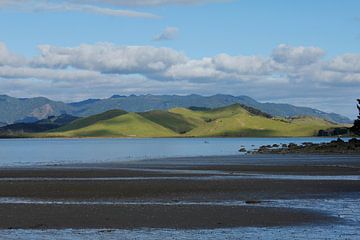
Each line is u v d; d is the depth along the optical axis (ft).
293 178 186.19
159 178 186.80
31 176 196.95
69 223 94.43
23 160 333.62
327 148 432.25
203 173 212.23
